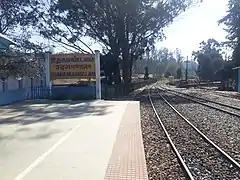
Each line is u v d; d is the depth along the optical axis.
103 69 44.00
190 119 17.08
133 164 7.40
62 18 43.12
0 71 23.03
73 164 7.45
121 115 16.92
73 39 43.41
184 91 51.31
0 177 6.54
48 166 7.31
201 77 94.44
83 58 28.72
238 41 56.88
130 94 44.44
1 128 12.73
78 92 29.56
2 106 22.28
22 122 14.36
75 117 16.09
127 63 46.34
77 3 42.50
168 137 11.66
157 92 49.78
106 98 34.62
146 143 10.98
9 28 40.50
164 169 7.86
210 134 12.61
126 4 41.50
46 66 28.94
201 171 7.70
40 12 42.25
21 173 6.80
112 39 44.69
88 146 9.34
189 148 10.18
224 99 30.91
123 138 10.55
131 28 44.31
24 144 9.68
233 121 15.84
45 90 29.66
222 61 90.12
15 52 24.17
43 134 11.35
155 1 43.88
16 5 40.62
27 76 27.20
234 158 8.88
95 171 6.91
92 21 43.91
